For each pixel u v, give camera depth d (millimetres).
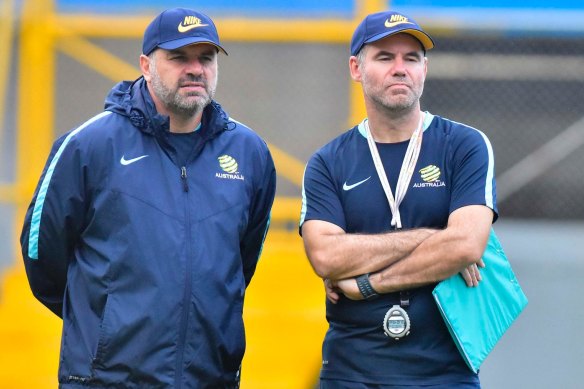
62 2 27219
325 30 27016
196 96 16875
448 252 16578
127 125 17203
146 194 16844
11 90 27109
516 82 27891
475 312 16938
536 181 28266
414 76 17172
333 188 17562
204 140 17328
